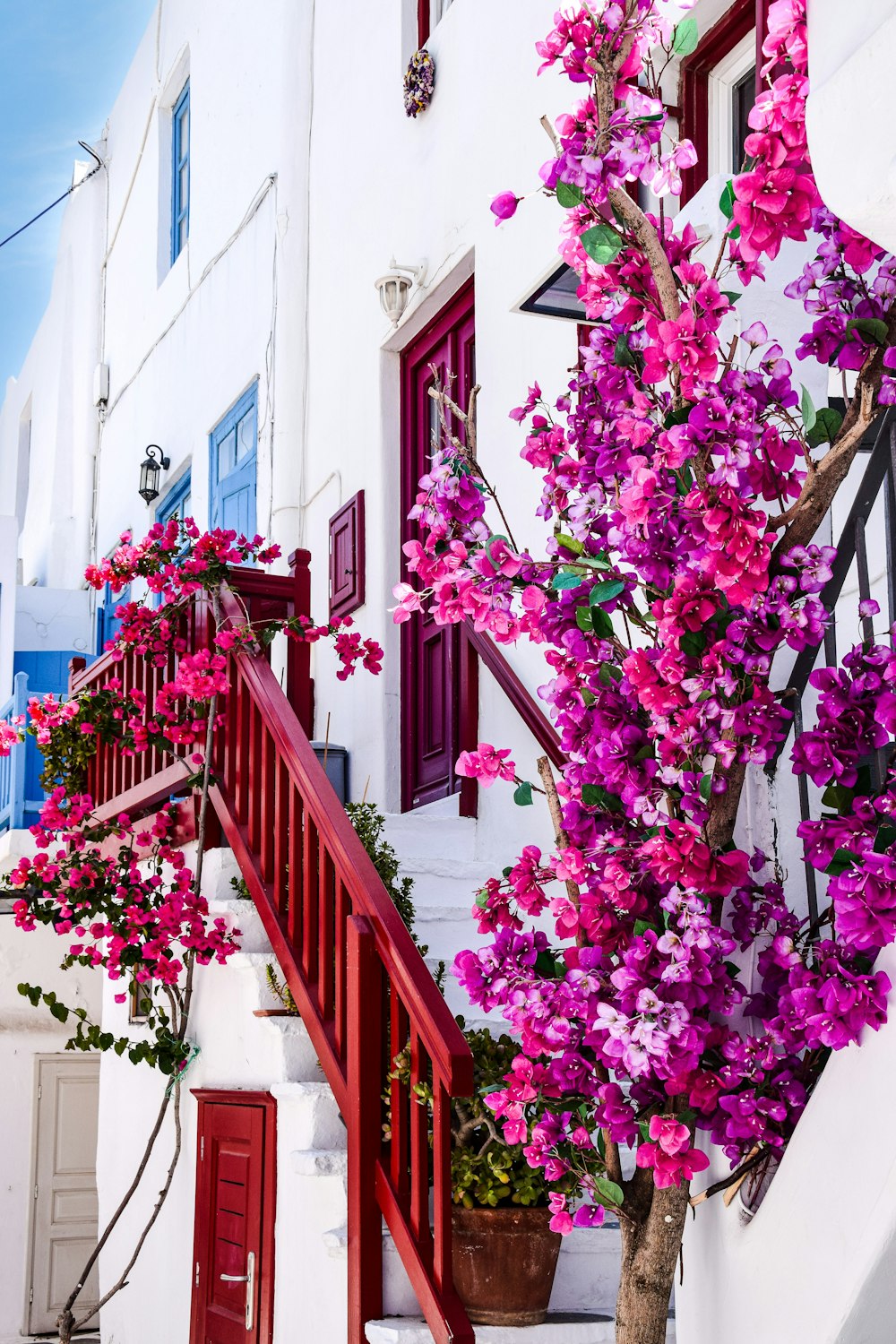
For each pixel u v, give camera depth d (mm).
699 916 2322
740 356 2721
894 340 2305
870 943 2094
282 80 8633
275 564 8281
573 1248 3805
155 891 5699
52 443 14859
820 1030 2182
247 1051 4723
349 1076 3818
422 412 7090
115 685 6445
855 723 2297
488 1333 3434
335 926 4117
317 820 4281
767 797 2672
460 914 5219
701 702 2338
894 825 2176
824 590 2652
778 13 2121
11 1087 8195
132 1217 6027
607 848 2541
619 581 2391
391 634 7066
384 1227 3766
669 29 2396
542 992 2477
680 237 2518
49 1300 8133
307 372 8352
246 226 9297
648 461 2473
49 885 5359
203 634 5508
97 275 13781
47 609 13297
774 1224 2412
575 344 5266
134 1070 6188
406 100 6891
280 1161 4336
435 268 6613
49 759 7074
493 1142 3562
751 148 2131
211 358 9914
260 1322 4340
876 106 1693
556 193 2412
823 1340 2240
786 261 2805
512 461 5711
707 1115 2439
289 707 4812
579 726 2578
